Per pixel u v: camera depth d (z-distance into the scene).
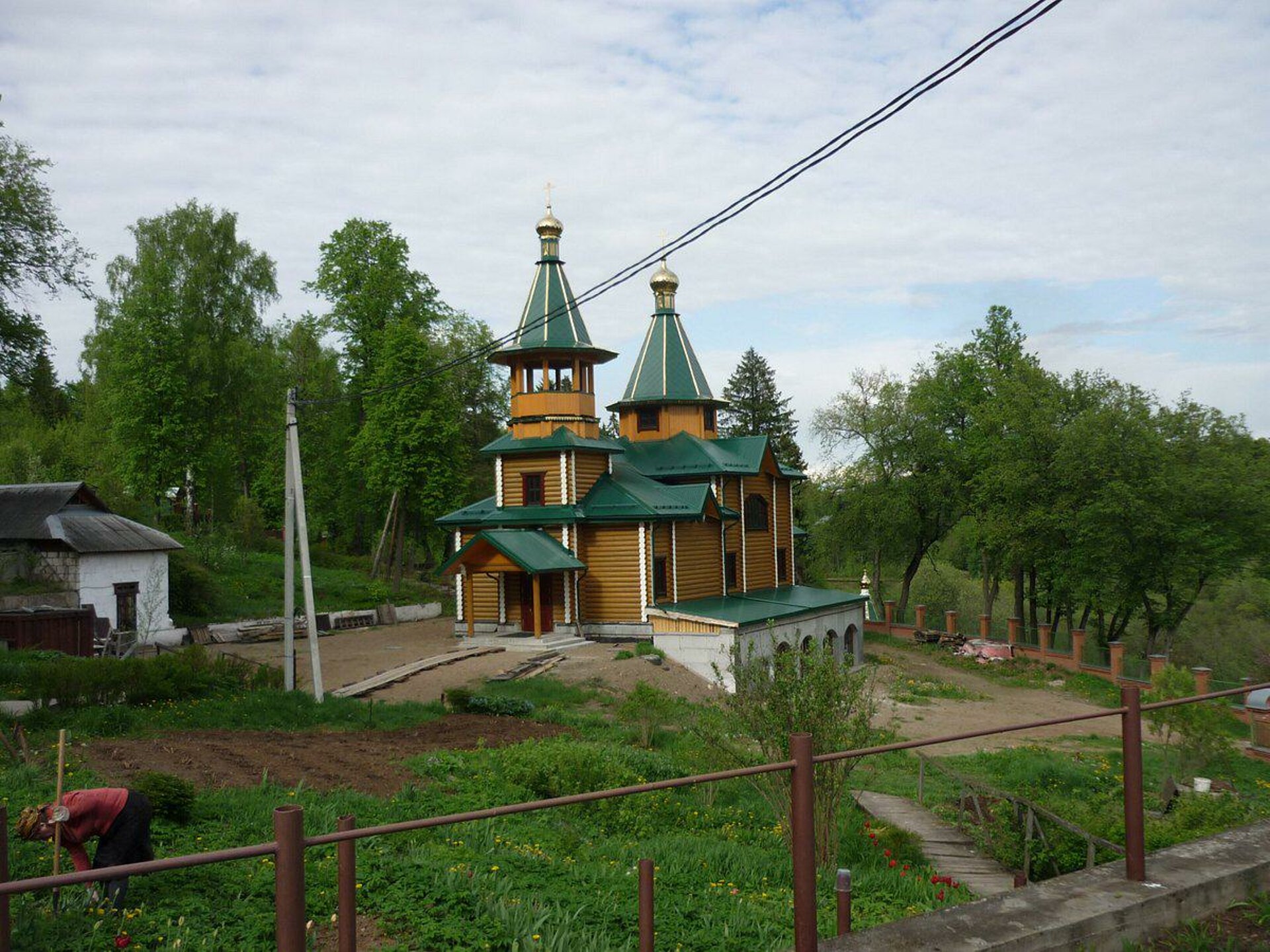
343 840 4.10
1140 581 37.53
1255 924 5.71
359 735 19.84
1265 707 25.83
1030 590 47.56
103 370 56.38
